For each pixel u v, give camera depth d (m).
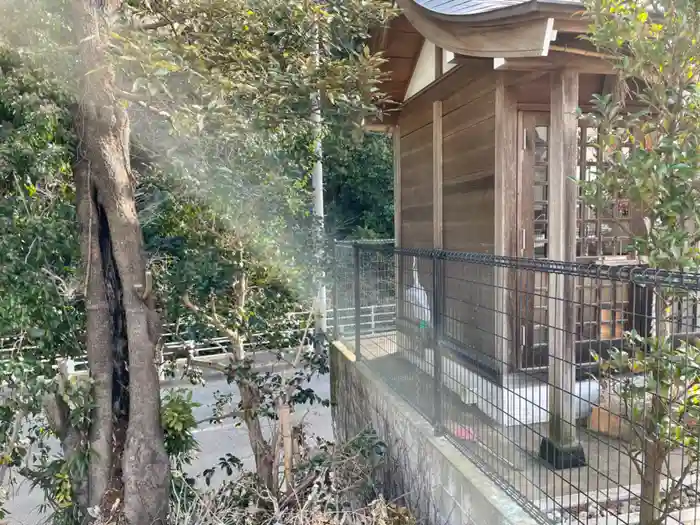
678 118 1.78
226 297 4.14
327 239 4.55
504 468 2.59
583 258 3.45
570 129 2.73
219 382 6.60
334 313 5.79
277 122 3.08
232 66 3.04
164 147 3.30
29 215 2.92
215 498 3.33
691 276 1.36
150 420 3.15
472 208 3.80
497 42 2.70
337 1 3.38
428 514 2.94
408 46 4.73
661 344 1.63
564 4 2.32
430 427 3.11
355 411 4.63
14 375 2.91
